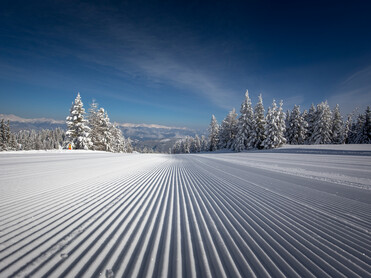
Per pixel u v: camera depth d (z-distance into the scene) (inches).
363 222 97.7
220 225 90.8
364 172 293.4
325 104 1327.5
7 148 1491.1
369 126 1349.7
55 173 215.5
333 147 838.5
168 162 500.4
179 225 89.5
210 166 396.8
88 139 949.2
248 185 193.0
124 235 76.9
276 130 1097.4
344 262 62.1
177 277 53.0
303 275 55.4
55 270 53.0
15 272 50.9
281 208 118.9
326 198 145.3
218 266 59.1
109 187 163.5
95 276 51.6
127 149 2471.7
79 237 72.9
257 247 71.1
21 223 82.7
